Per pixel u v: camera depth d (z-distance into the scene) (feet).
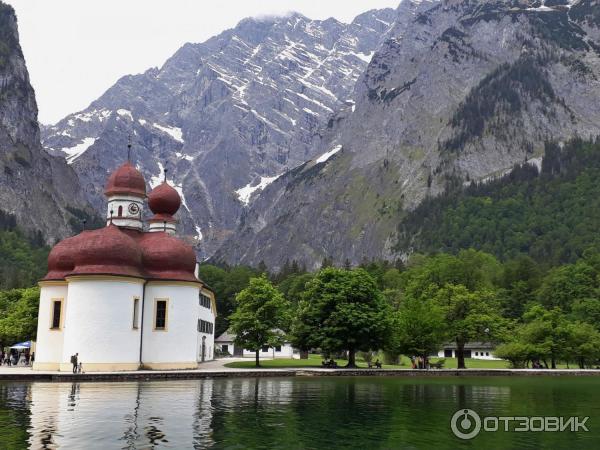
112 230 249.14
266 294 322.96
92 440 95.91
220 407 135.74
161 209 316.60
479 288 446.60
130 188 283.38
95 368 232.53
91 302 235.81
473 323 333.42
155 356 250.37
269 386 193.67
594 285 565.12
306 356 440.45
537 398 172.45
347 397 163.12
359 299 308.40
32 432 101.91
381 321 298.97
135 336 243.60
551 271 649.20
